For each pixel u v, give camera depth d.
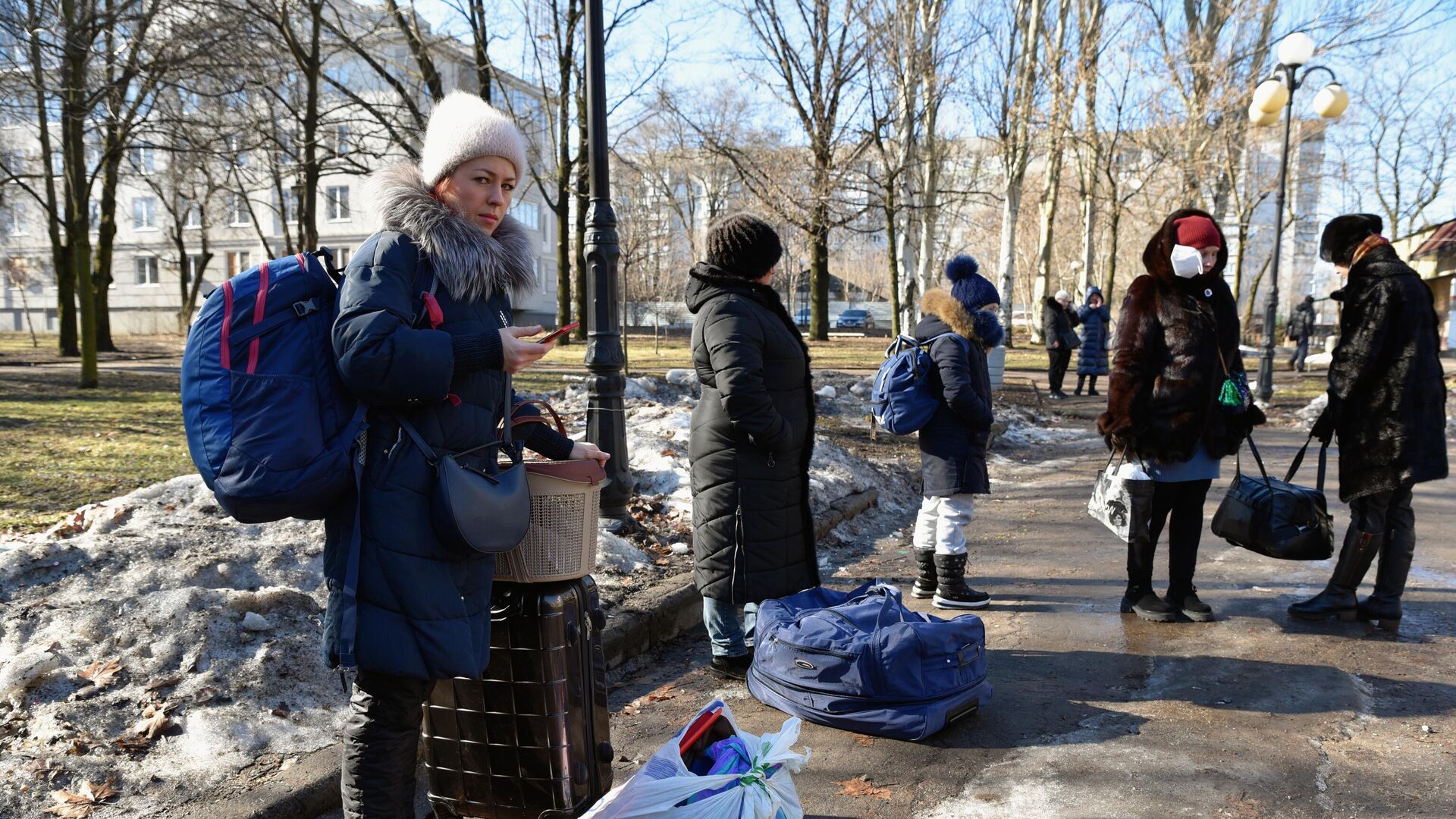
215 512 4.93
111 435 9.34
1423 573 6.04
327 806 3.09
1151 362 4.86
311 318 2.26
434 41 17.72
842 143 19.59
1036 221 46.03
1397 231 42.62
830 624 3.79
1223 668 4.38
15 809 2.84
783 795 2.62
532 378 15.53
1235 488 5.01
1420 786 3.24
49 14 12.23
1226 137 25.66
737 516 4.00
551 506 2.66
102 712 3.32
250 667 3.65
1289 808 3.10
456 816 2.90
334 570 2.30
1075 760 3.46
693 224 43.34
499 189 2.52
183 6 13.37
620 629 4.58
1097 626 5.05
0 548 4.31
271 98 16.47
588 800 2.80
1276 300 16.84
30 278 46.59
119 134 14.94
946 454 5.31
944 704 3.67
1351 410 4.89
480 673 2.38
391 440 2.28
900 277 26.09
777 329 4.01
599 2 5.93
